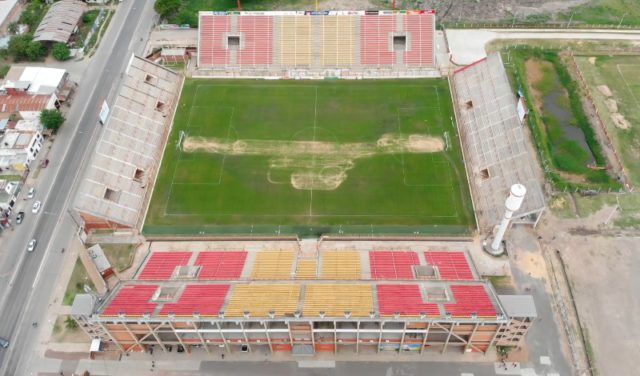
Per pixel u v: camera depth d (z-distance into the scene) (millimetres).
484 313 68875
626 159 100375
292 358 76250
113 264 87625
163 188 98938
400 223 92000
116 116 103750
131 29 134125
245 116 112000
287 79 120250
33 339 78625
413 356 75750
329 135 107438
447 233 90125
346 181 98938
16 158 100688
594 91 113562
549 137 105250
